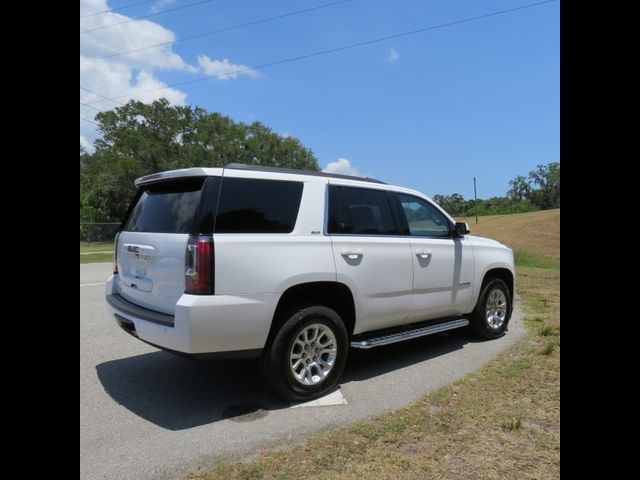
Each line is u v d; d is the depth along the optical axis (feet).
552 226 124.67
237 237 11.39
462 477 8.82
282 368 12.11
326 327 13.00
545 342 18.34
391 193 15.90
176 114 174.81
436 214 17.52
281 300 12.43
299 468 9.20
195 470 9.18
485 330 19.03
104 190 144.56
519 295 30.19
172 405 12.47
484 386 13.64
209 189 11.46
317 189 13.48
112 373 15.02
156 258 12.21
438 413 11.78
